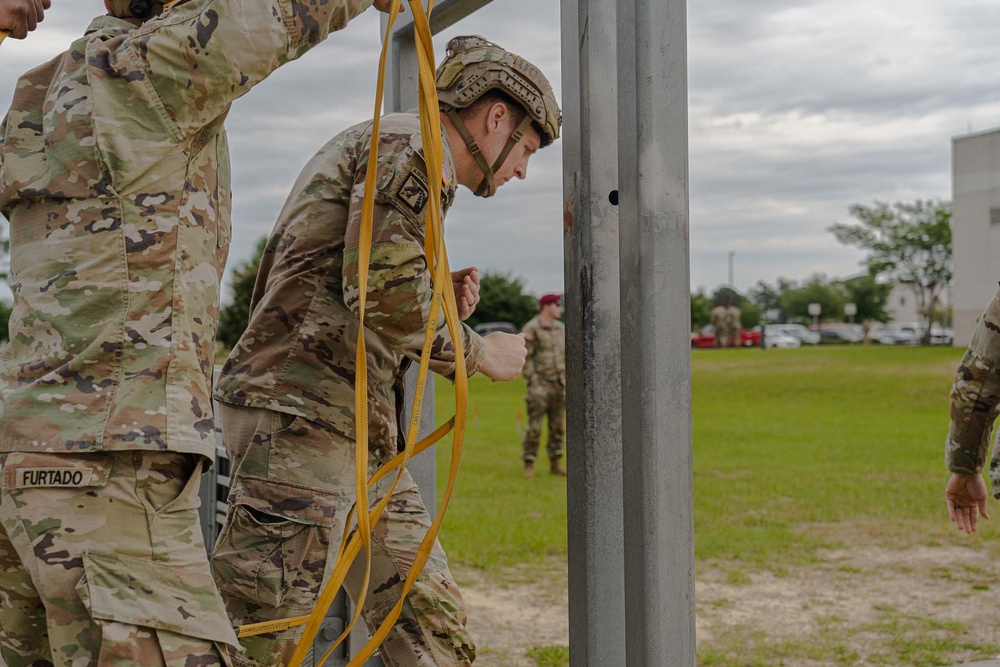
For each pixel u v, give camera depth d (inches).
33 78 57.5
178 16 55.0
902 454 457.4
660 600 60.7
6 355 55.3
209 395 56.1
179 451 52.9
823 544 252.7
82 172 53.9
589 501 69.4
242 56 54.9
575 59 70.6
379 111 61.6
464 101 74.5
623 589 70.1
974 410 86.4
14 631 54.6
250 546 72.7
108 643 49.8
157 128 54.8
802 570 225.1
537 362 388.5
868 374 1008.2
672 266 61.7
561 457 393.1
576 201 70.7
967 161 1502.2
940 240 1726.1
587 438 69.6
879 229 1770.4
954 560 235.8
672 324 61.7
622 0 63.3
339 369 73.9
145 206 54.5
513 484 364.8
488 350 71.4
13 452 51.9
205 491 118.1
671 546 61.2
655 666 60.6
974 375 85.5
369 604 79.4
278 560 72.1
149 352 53.7
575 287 70.8
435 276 62.0
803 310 2714.1
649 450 61.1
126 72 54.3
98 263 53.7
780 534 265.9
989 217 1483.8
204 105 55.2
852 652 160.1
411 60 98.7
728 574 220.8
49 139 54.7
